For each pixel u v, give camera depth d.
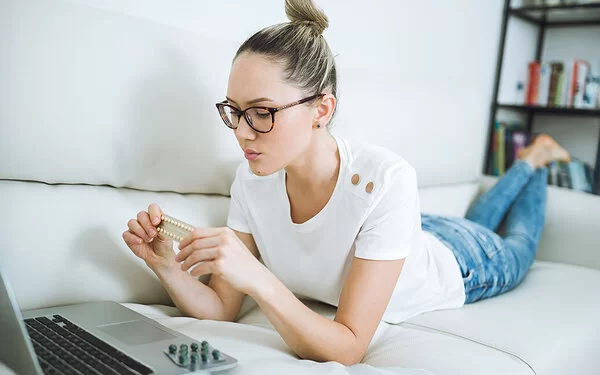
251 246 1.17
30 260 0.92
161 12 1.24
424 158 2.01
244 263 0.79
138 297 1.07
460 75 2.39
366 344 0.92
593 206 1.86
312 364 0.81
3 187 0.93
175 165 1.16
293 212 1.07
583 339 1.17
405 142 1.89
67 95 0.97
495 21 2.58
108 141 1.03
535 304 1.33
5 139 0.91
